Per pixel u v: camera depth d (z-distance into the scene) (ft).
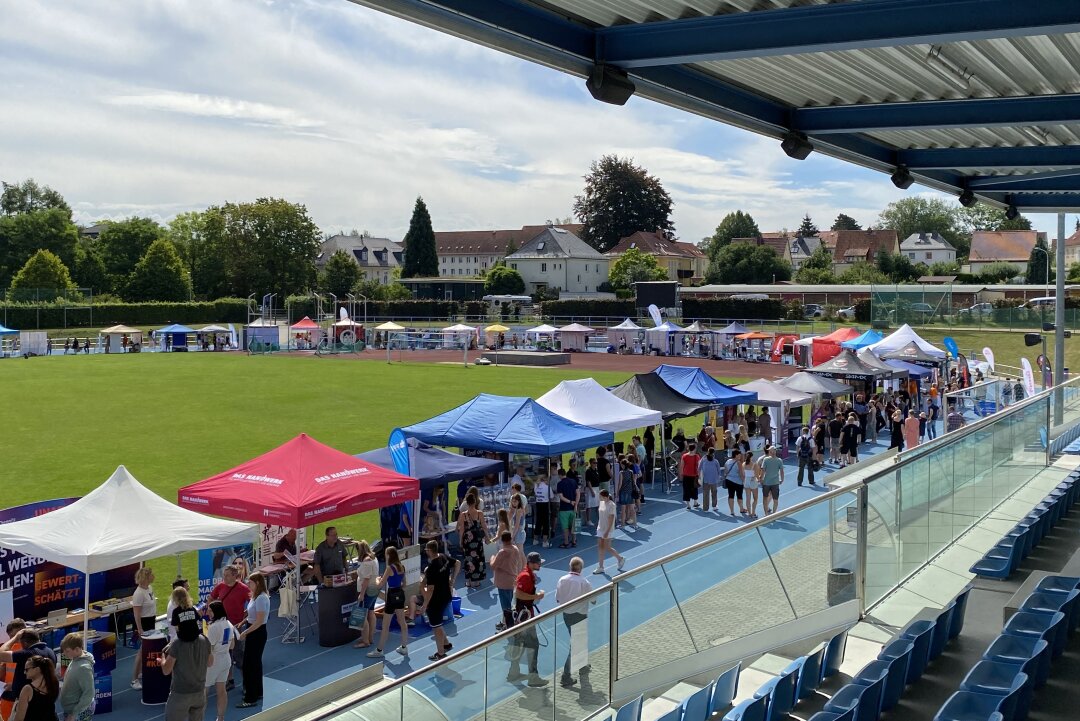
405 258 456.04
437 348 253.44
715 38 23.68
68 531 39.78
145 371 181.88
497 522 60.08
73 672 32.42
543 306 320.29
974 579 38.27
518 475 64.34
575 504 61.57
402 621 43.16
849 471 78.84
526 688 24.20
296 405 129.18
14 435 102.01
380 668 36.55
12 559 41.32
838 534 34.19
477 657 22.82
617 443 77.46
